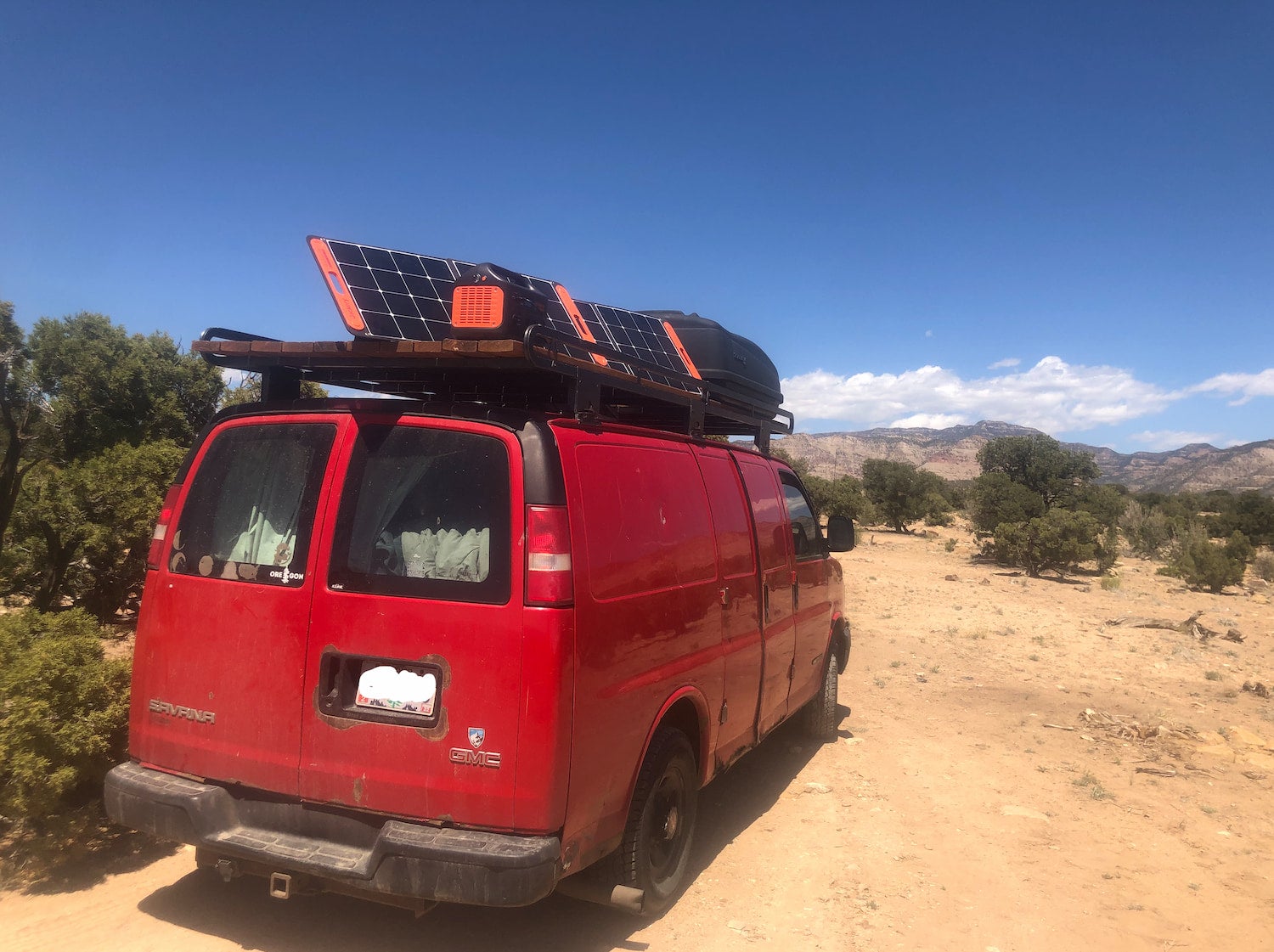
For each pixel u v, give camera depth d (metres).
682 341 5.86
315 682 3.19
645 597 3.63
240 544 3.44
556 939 3.69
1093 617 15.20
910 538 35.31
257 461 3.52
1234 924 4.19
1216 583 21.02
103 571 7.20
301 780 3.19
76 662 4.15
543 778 2.97
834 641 7.08
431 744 3.03
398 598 3.12
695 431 4.74
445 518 3.18
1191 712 8.62
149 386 13.02
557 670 3.00
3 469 6.56
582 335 4.89
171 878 4.07
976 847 5.03
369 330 3.67
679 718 4.21
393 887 2.95
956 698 8.85
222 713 3.33
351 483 3.31
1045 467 46.03
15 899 3.82
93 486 7.18
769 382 6.70
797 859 4.72
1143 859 4.96
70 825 4.00
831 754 6.70
